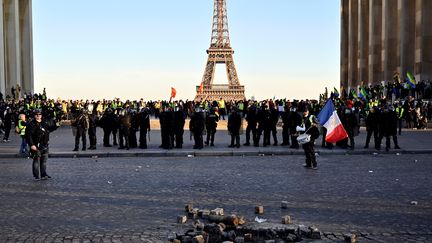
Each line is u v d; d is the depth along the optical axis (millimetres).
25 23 99625
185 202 18375
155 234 13961
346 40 115062
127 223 15234
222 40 176875
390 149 36406
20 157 34812
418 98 63156
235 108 38562
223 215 15172
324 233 13922
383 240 13375
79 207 17547
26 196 19641
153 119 86312
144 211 16875
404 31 74625
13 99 72875
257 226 13922
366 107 63062
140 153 34938
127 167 28781
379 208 17234
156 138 49531
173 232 13977
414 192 20188
